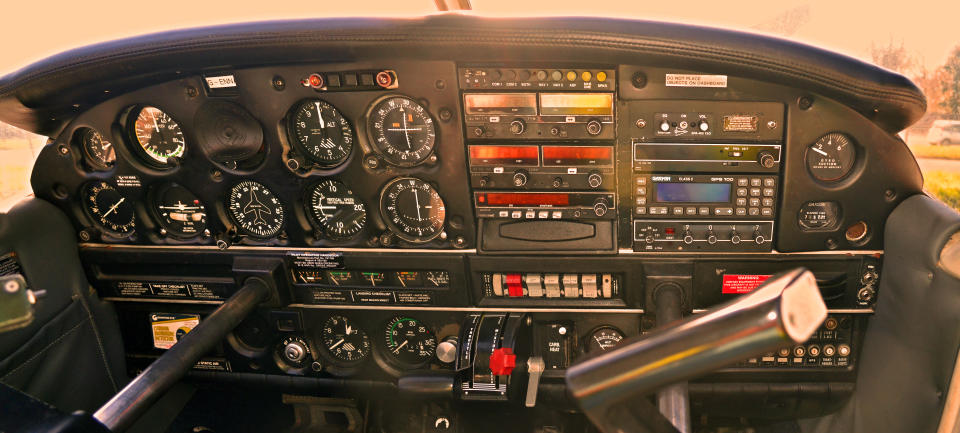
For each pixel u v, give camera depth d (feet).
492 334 3.11
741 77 2.81
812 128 2.87
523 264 3.18
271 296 3.32
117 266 3.43
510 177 3.06
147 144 3.22
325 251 3.27
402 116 3.02
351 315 3.40
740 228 3.04
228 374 3.59
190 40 2.88
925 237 2.77
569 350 3.38
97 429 2.05
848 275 3.08
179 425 3.76
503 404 3.23
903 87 2.70
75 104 3.14
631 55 2.79
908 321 2.90
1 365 3.01
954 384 2.71
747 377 3.30
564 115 2.94
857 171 2.93
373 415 3.73
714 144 2.95
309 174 3.14
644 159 2.99
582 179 3.04
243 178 3.18
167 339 3.59
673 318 3.03
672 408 2.63
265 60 2.93
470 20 2.77
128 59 2.93
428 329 3.41
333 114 3.07
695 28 2.76
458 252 3.21
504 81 2.90
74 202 3.32
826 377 3.27
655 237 3.09
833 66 2.72
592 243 3.13
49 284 3.24
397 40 2.80
